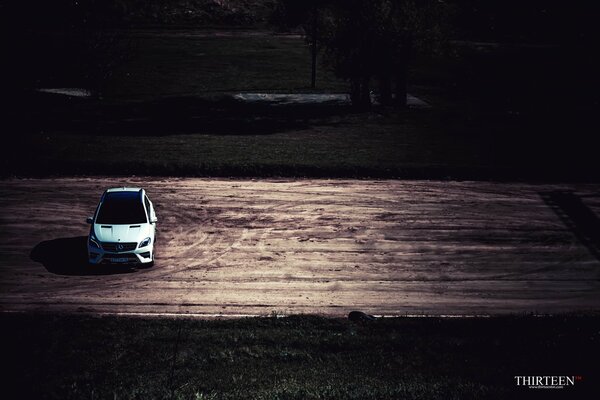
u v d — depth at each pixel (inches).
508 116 1804.9
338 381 426.6
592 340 522.0
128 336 540.7
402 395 383.9
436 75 2460.6
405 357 489.1
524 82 2404.0
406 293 710.5
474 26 3181.6
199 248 829.8
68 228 884.0
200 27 3137.3
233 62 2536.9
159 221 924.0
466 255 824.3
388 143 1402.6
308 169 1176.8
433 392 386.0
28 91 1849.2
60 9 2199.8
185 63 2476.6
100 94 1969.7
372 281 741.3
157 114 1717.5
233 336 545.3
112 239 737.0
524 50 2888.8
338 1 1786.4
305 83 2258.9
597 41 2970.0
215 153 1262.3
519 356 483.5
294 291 709.9
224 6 3412.9
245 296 693.3
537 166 1216.8
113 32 2568.9
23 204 974.4
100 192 1043.3
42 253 796.0
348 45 1731.1
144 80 2204.7
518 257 820.6
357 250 834.8
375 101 1985.7
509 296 705.6
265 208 991.0
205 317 634.2
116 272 749.3
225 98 1978.3
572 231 916.0
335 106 1886.1
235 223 924.0
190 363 472.4
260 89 2144.4
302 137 1450.5
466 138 1477.6
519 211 995.3
